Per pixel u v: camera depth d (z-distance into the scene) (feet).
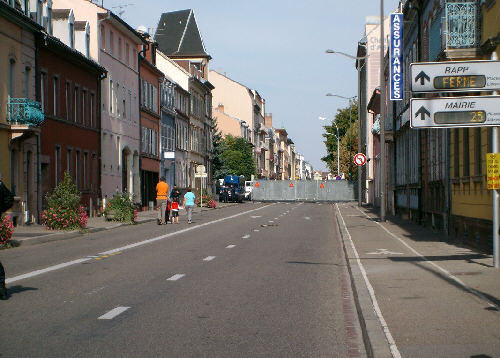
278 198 298.35
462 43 58.90
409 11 101.30
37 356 21.40
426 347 21.29
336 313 29.84
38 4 110.01
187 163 232.32
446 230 73.31
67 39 125.80
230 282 39.06
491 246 51.34
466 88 40.91
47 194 87.40
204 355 21.77
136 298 32.91
